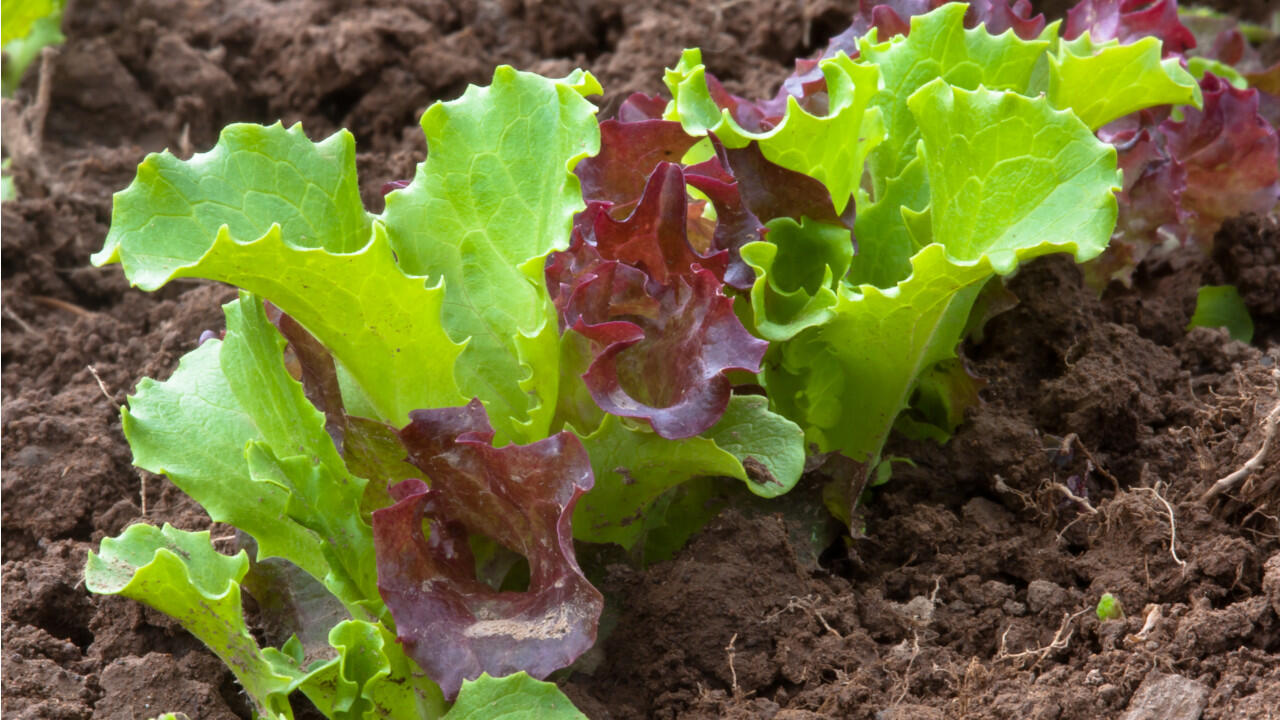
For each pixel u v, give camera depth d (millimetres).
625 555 990
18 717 969
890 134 1023
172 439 956
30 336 1154
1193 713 933
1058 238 942
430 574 937
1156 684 939
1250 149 1120
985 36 1021
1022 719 938
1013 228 955
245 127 955
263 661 926
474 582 943
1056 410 1043
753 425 961
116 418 1103
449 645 927
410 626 928
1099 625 966
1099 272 1100
